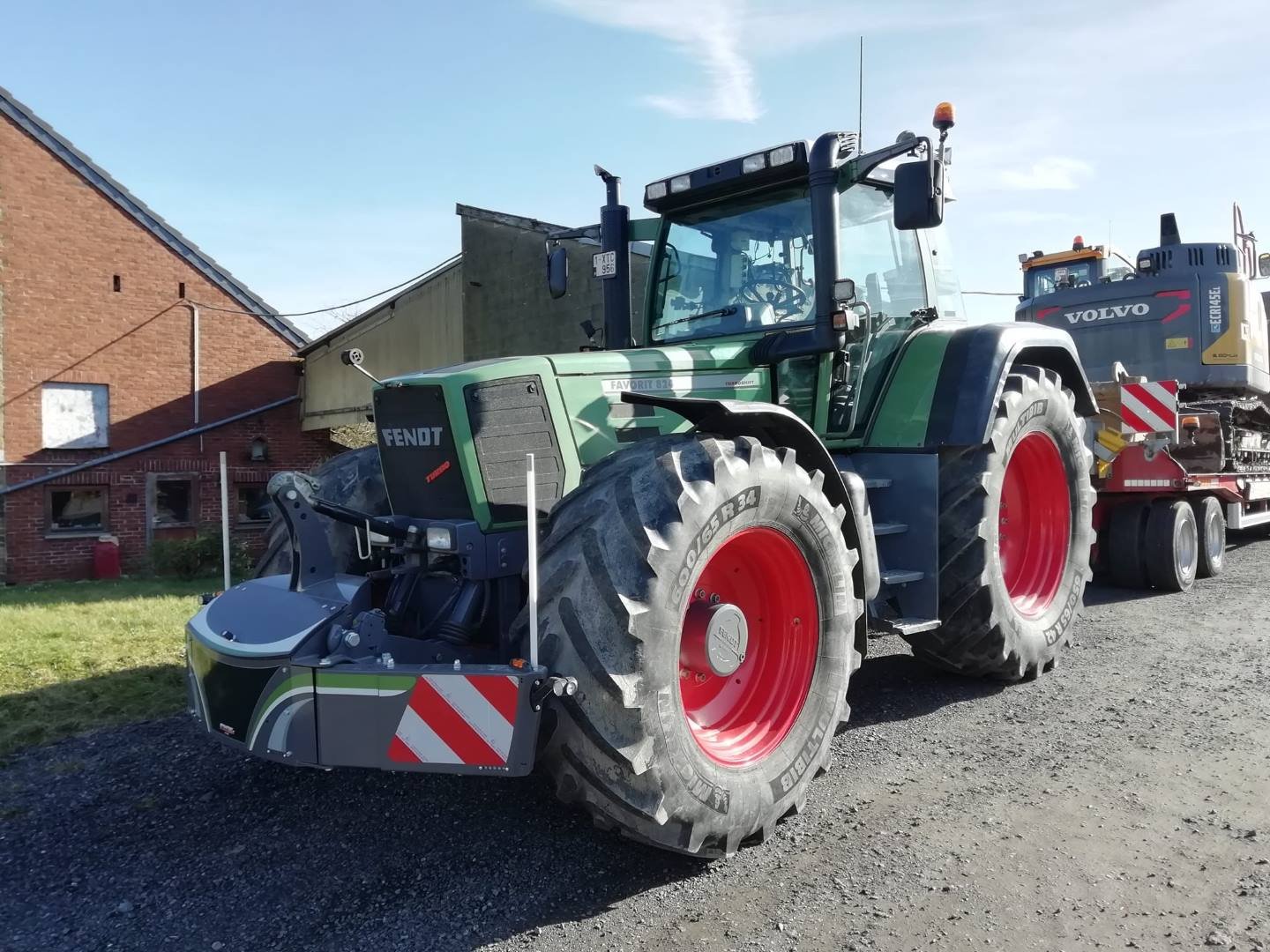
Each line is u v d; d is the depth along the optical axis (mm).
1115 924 2615
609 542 2895
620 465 3180
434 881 2963
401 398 3582
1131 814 3326
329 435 17453
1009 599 4750
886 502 4562
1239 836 3137
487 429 3377
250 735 3025
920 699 4758
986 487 4516
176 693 5094
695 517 2955
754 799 3080
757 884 2904
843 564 3529
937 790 3594
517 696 2684
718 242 4773
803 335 4234
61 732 4473
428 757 2746
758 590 3529
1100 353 9516
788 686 3432
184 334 16125
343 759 2834
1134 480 7555
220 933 2688
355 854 3166
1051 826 3250
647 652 2803
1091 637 5984
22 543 14641
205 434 16250
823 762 3422
